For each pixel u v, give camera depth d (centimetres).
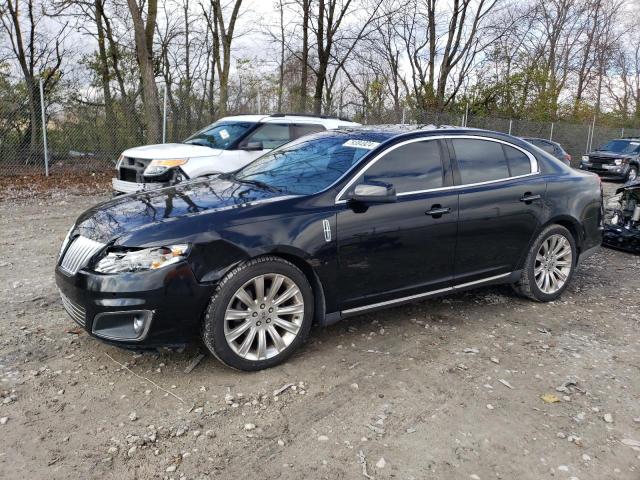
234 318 336
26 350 367
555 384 348
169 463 260
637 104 4050
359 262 379
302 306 360
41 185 1115
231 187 407
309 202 365
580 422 305
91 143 1323
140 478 249
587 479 258
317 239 358
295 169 423
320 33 2148
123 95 1412
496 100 2566
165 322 317
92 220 358
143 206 366
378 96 2327
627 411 319
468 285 450
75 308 333
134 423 290
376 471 258
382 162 403
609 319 469
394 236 392
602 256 712
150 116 1364
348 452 272
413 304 488
